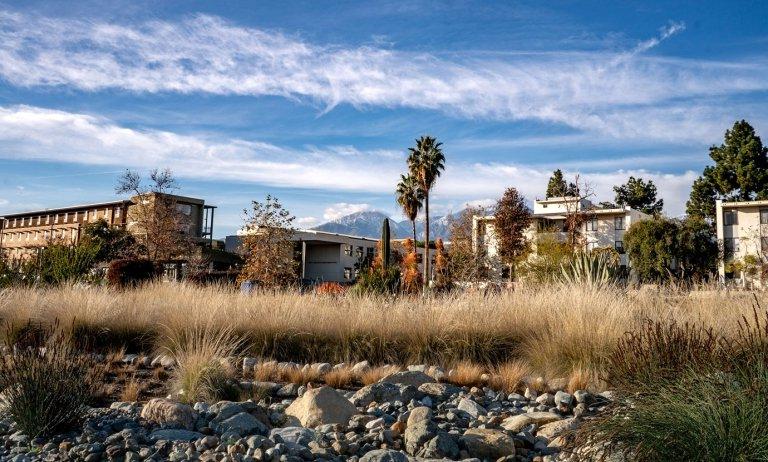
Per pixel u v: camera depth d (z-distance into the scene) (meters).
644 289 10.14
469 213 48.84
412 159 46.50
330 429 4.64
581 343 7.40
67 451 3.88
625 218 51.56
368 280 14.37
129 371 7.89
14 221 79.12
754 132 56.97
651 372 4.95
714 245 44.12
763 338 4.93
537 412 5.36
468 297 10.16
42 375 4.52
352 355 8.87
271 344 9.06
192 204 63.53
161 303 10.89
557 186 69.69
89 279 17.94
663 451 3.44
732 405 3.49
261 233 27.84
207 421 4.67
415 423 4.40
